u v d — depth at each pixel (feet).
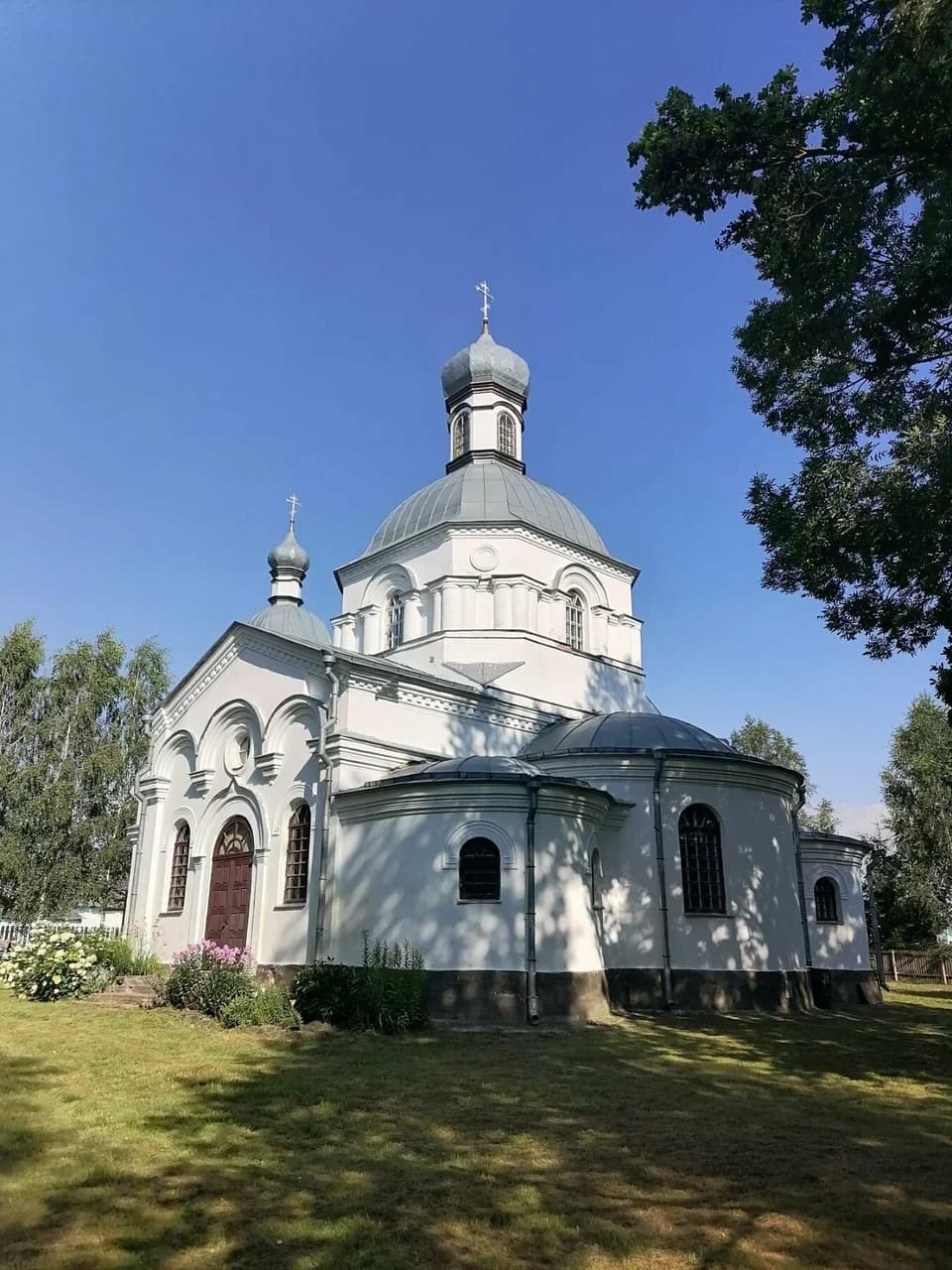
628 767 69.87
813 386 49.11
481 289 111.04
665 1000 63.93
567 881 60.59
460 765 64.39
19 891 112.47
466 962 57.31
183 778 85.46
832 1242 20.16
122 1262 18.76
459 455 106.83
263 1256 19.19
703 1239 20.33
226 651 82.53
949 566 42.98
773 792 73.15
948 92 32.07
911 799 150.71
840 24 34.96
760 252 41.37
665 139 37.91
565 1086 36.94
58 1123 29.50
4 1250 19.27
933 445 42.22
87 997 66.44
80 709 124.67
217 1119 30.55
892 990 100.17
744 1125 30.63
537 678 85.46
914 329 42.06
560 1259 19.22
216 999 56.13
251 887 72.74
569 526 97.66
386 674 71.20
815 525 47.03
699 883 68.64
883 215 40.81
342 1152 26.94
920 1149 27.71
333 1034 49.55
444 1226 20.97
